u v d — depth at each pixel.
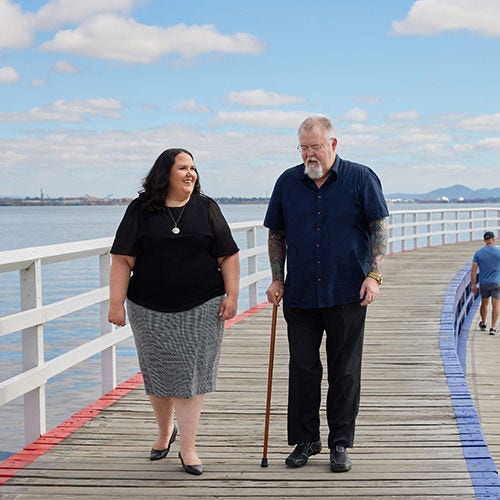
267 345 7.89
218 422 5.10
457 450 4.43
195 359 4.02
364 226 4.11
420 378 6.36
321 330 4.23
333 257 4.06
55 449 4.47
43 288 30.05
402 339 8.22
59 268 42.91
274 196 4.22
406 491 3.80
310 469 4.15
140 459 4.31
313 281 4.09
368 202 4.04
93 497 3.76
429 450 4.44
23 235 92.62
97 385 11.01
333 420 4.16
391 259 18.42
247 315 9.97
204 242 3.97
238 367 6.84
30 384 4.47
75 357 5.10
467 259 18.33
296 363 4.18
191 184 3.95
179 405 4.08
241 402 5.62
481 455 4.34
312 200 4.08
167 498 3.74
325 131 3.99
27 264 4.54
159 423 4.27
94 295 5.44
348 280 4.09
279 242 4.29
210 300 4.02
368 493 3.78
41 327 4.64
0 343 15.78
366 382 6.23
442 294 11.90
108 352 5.86
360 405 5.49
